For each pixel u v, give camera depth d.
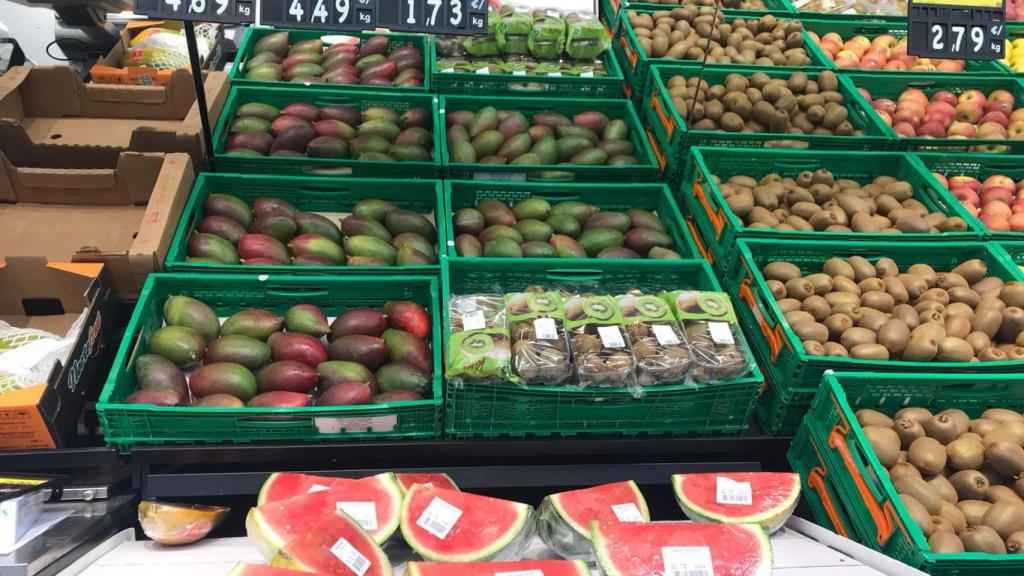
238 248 2.69
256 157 3.06
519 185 3.09
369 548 1.44
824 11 4.70
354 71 3.76
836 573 1.62
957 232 2.92
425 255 2.77
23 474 1.86
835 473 2.10
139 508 1.80
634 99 3.99
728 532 1.47
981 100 3.83
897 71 3.94
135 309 2.28
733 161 3.29
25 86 3.23
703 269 2.68
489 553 1.52
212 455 2.14
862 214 2.99
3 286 2.38
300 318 2.40
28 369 2.11
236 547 1.79
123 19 4.20
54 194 2.85
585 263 2.67
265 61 3.78
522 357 2.14
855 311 2.53
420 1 2.31
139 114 3.37
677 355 2.20
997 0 2.71
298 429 2.15
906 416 2.20
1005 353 2.46
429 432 2.23
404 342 2.35
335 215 3.06
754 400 2.31
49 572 1.60
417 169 3.18
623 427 2.31
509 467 2.31
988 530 1.89
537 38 3.88
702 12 4.18
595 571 1.62
